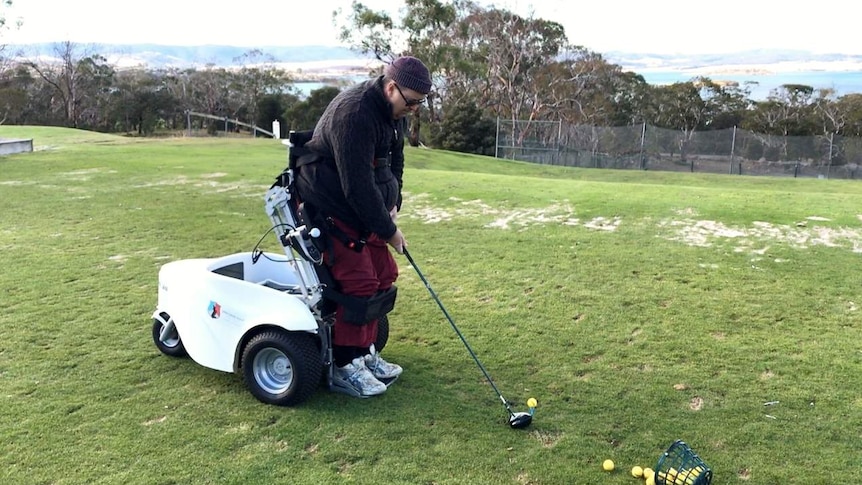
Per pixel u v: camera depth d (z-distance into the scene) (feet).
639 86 163.63
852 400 10.91
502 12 148.77
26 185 35.32
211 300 11.15
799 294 16.37
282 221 10.70
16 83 172.76
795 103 149.48
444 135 134.92
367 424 10.14
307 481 8.70
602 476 8.86
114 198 31.37
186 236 23.66
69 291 17.03
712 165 94.73
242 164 45.34
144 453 9.32
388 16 121.60
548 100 154.51
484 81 151.02
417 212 27.96
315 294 10.59
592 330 14.14
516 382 11.68
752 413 10.53
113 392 11.19
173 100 183.32
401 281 17.95
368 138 9.79
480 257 20.36
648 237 22.43
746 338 13.62
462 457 9.27
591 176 77.66
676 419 10.35
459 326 14.44
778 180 76.54
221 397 11.02
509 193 31.89
